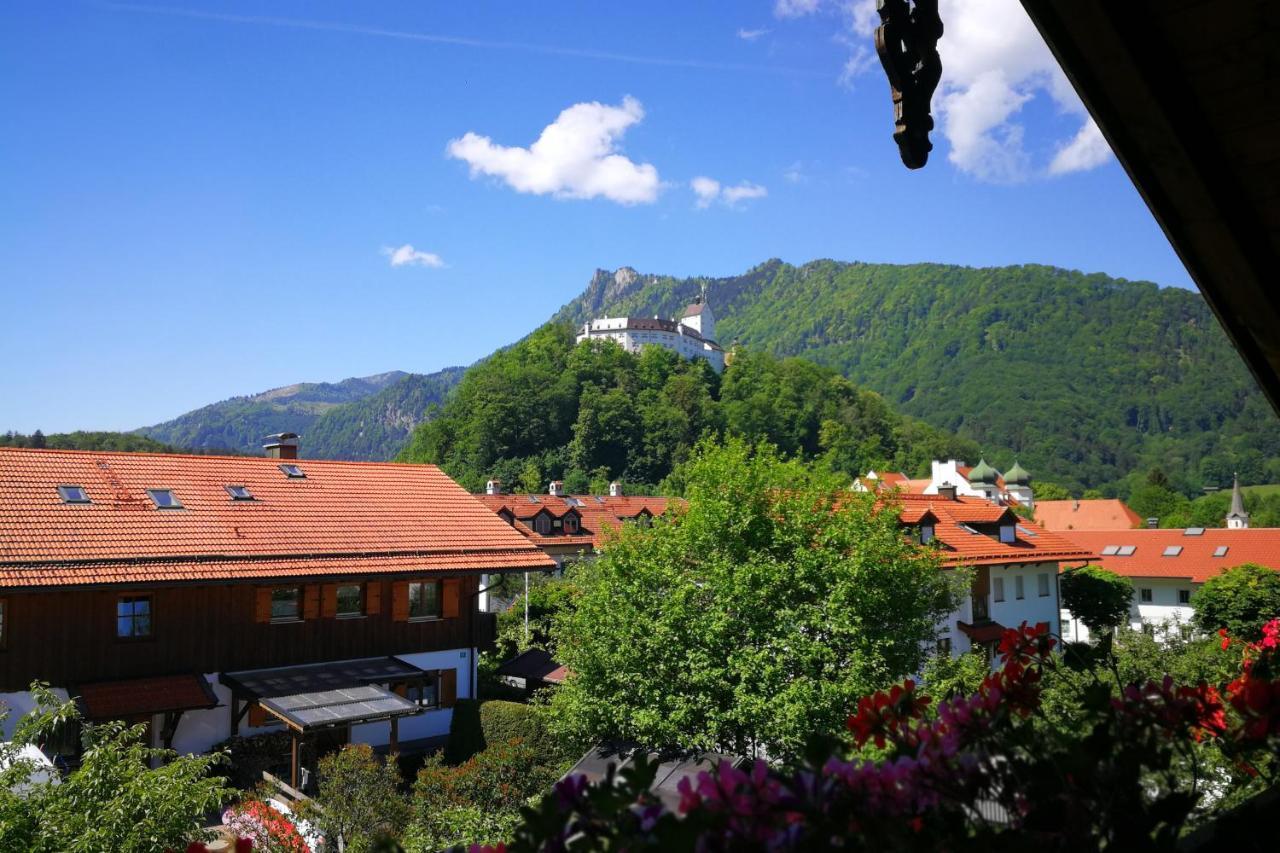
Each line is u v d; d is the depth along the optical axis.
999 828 2.08
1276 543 51.38
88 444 106.00
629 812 1.77
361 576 24.12
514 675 27.64
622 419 121.00
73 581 19.66
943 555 20.80
